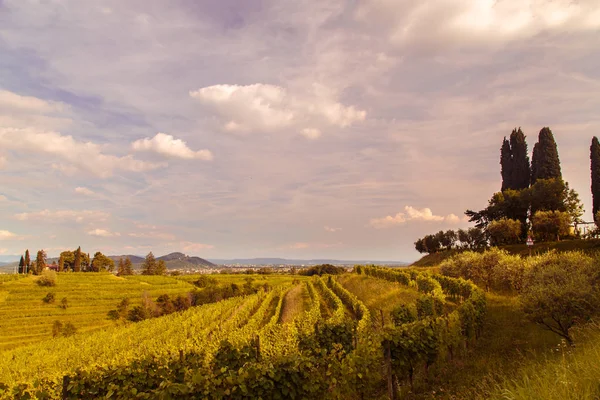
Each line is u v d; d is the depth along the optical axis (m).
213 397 7.95
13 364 32.81
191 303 77.94
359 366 9.91
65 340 44.03
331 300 37.88
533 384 6.04
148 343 30.94
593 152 54.88
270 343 21.08
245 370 8.70
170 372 11.16
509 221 56.75
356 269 66.31
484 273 33.09
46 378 14.67
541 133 63.62
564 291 12.09
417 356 11.19
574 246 45.09
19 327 65.31
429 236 78.25
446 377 11.03
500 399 6.18
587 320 11.46
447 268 39.56
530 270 23.88
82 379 10.22
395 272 44.47
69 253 142.88
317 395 8.98
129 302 79.44
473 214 69.62
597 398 5.15
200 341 27.78
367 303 33.47
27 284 89.38
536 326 15.48
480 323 16.36
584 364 6.24
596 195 54.16
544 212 52.25
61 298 81.81
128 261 151.38
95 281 98.88
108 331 46.16
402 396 10.34
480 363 11.49
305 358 9.09
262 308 43.78
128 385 9.98
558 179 57.03
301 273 125.56
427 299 22.05
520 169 68.88
